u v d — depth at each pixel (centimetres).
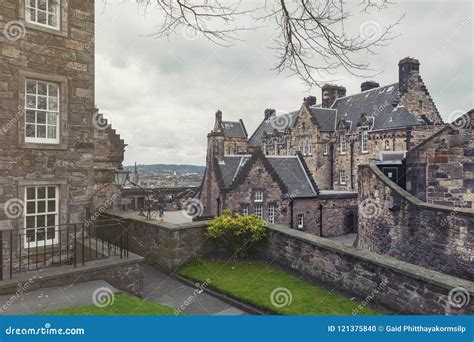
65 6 883
